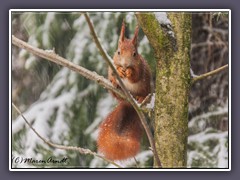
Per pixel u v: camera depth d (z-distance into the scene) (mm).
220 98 10094
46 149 8969
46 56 4957
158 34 4879
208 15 9992
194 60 10234
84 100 9477
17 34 9234
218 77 10188
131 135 6566
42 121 9203
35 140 9016
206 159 8883
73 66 4930
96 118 9391
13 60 9617
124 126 6609
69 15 9281
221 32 10086
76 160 9055
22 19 9234
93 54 9141
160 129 4969
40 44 9172
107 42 8930
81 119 9391
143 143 9031
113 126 6570
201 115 9820
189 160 8898
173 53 4918
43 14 9258
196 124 9719
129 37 8867
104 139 6352
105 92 9547
